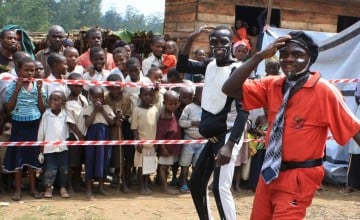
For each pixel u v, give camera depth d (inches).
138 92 263.3
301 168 127.0
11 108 235.9
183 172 271.4
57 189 259.1
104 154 251.6
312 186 127.6
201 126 183.2
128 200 250.1
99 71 269.0
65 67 252.2
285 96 129.3
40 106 241.1
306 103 127.2
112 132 255.4
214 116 179.3
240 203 254.1
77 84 239.9
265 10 416.8
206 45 383.2
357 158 282.8
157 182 283.1
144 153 259.0
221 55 177.5
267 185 132.2
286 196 127.4
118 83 245.4
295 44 126.6
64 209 228.5
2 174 251.9
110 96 256.8
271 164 128.6
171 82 280.2
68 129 248.5
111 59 303.4
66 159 247.6
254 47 424.2
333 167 299.7
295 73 128.0
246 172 276.4
